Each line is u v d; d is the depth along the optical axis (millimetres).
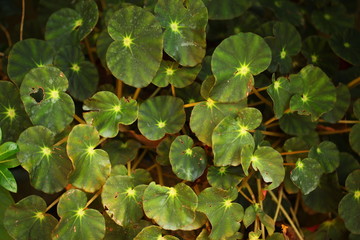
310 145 910
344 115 949
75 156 806
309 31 1020
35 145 813
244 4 913
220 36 956
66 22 895
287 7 967
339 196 904
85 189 812
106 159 817
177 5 822
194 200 811
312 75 866
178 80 841
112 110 823
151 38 810
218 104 833
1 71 962
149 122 837
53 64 866
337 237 920
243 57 813
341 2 1056
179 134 871
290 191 899
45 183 821
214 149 813
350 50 943
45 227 821
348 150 944
